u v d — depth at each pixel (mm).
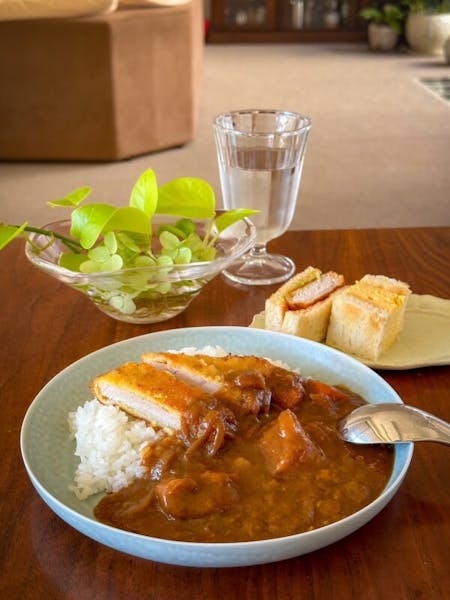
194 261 508
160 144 1782
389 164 1704
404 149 1801
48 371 464
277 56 2867
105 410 383
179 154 1785
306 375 436
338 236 646
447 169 1672
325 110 2123
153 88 1710
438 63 2721
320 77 2512
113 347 442
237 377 381
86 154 1725
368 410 372
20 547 327
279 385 393
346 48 3021
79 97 1664
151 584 309
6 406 430
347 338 477
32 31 1599
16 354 483
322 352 443
